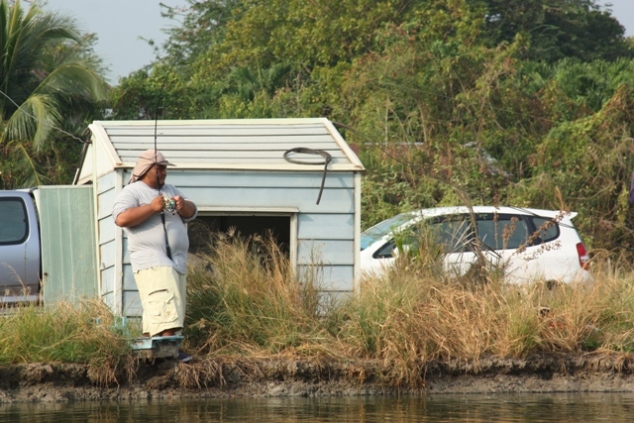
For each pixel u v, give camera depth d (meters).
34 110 69.00
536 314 35.00
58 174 70.31
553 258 42.47
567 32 138.62
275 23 119.50
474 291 36.72
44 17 73.94
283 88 93.31
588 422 25.91
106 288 35.56
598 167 62.84
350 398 31.08
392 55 79.25
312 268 34.44
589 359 34.06
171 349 30.72
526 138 71.69
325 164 35.69
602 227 59.34
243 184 35.44
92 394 30.30
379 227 43.59
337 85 90.50
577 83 91.50
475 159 66.38
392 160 61.62
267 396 31.27
